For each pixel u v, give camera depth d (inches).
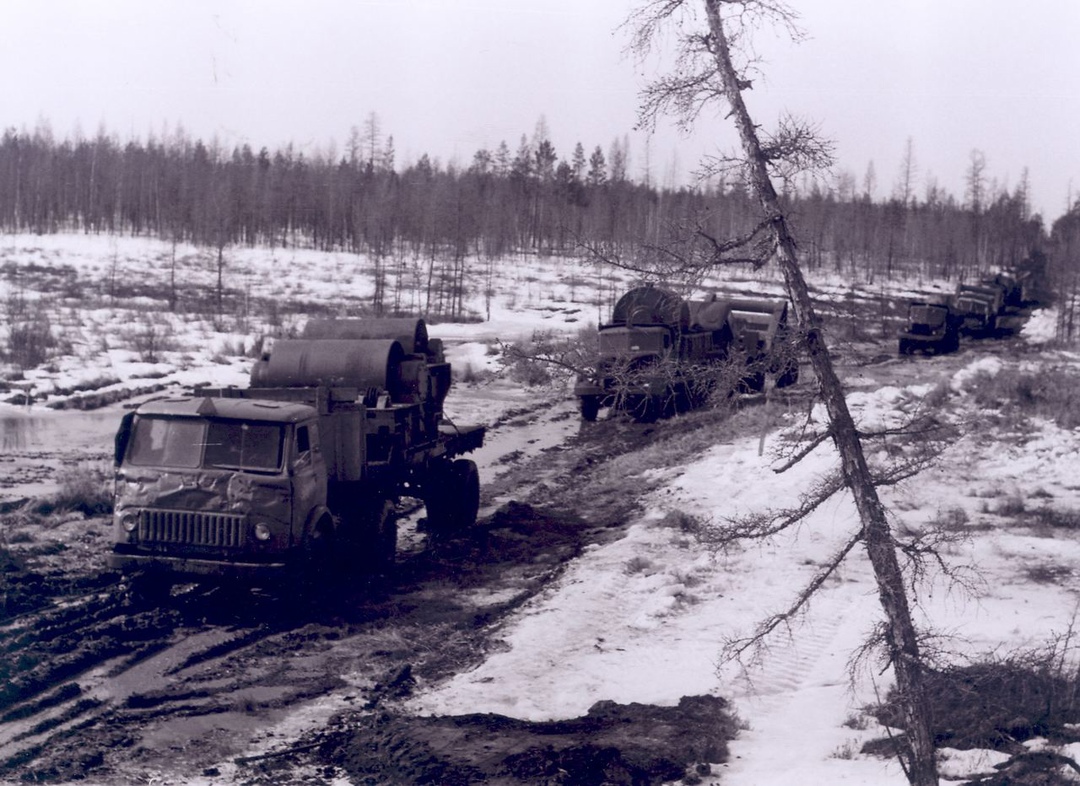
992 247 5241.1
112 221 4099.4
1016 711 345.1
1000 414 1102.4
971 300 2573.8
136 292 2581.2
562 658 436.5
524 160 4933.6
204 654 420.5
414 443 616.1
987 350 2241.6
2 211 4128.9
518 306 2810.0
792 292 297.0
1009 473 878.4
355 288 2982.3
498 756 315.6
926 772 273.6
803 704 387.2
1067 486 834.2
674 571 573.9
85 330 1797.5
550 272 3585.1
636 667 426.3
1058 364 1808.6
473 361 1720.0
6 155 4923.7
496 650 444.1
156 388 1328.7
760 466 856.3
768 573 576.4
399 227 3821.4
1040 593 540.1
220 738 336.2
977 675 362.0
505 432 1163.9
